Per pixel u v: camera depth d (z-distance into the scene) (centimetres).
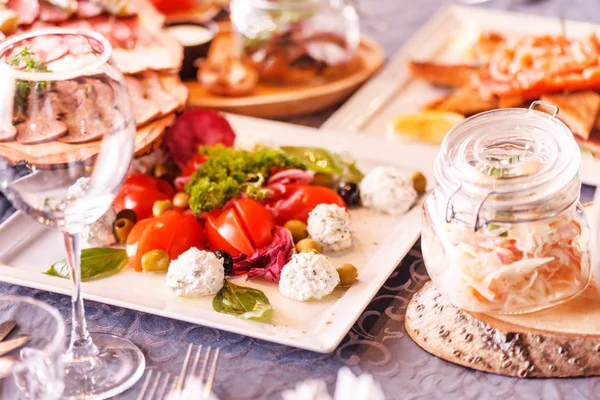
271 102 121
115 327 89
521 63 117
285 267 91
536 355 82
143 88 109
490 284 84
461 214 83
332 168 105
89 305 92
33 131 77
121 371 83
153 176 107
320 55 124
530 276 84
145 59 114
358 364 84
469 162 84
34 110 77
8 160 78
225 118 110
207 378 83
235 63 128
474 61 128
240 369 84
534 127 85
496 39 132
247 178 101
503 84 117
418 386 82
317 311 89
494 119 86
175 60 114
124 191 103
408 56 131
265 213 97
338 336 85
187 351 85
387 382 82
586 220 87
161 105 106
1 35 111
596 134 111
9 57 81
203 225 101
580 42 117
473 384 82
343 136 114
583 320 84
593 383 81
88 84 77
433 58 130
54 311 79
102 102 78
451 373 83
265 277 93
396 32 139
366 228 100
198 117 108
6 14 111
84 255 95
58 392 77
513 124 85
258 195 99
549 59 116
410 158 110
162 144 108
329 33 123
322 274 90
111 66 79
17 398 75
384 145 113
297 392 80
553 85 114
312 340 85
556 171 82
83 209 80
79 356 84
